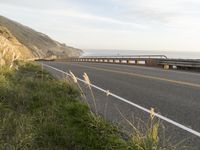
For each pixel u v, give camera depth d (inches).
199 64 1066.7
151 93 505.0
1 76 414.3
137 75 834.2
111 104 405.7
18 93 340.5
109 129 261.4
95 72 928.3
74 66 1288.1
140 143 213.0
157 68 1206.9
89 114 287.3
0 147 200.8
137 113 355.3
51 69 999.6
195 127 300.7
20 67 736.3
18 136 215.2
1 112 271.3
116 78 745.6
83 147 222.7
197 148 242.4
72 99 373.7
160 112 362.3
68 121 275.6
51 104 332.8
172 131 286.5
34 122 255.8
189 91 530.6
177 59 1179.3
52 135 236.1
